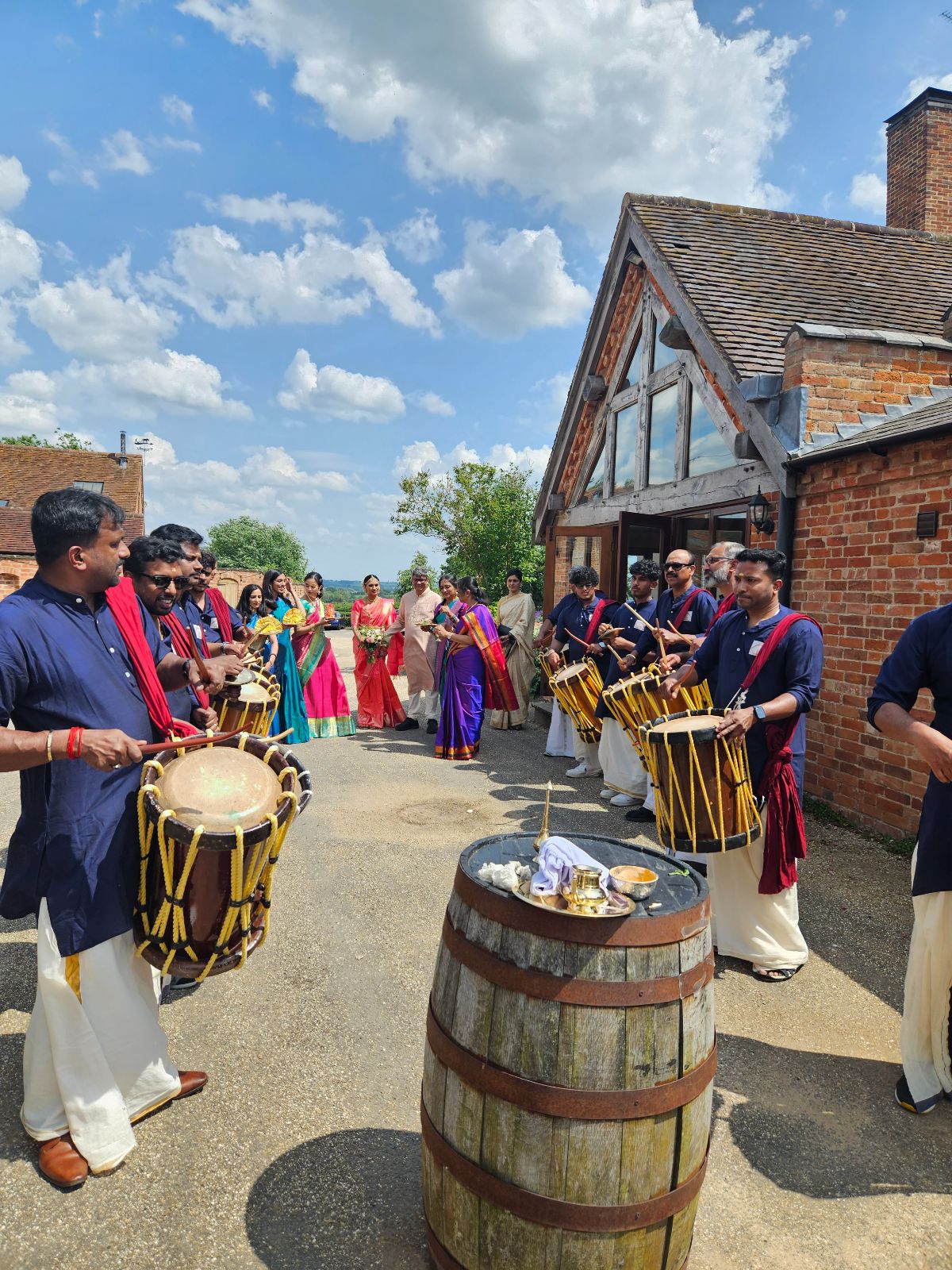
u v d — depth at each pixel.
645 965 1.83
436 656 9.78
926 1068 2.87
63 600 2.46
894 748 5.52
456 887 2.08
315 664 9.00
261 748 2.60
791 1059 3.15
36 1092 2.46
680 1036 1.87
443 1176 2.01
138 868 2.43
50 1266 2.14
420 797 6.65
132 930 2.46
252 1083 2.92
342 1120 2.73
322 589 9.11
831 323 7.79
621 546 8.74
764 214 9.91
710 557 5.18
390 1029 3.30
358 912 4.39
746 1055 3.17
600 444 10.61
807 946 4.05
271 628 6.45
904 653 2.83
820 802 6.22
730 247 8.94
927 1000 2.81
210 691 3.92
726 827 3.27
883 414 6.64
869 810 5.75
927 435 5.08
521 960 1.85
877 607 5.70
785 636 3.66
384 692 9.80
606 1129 1.81
